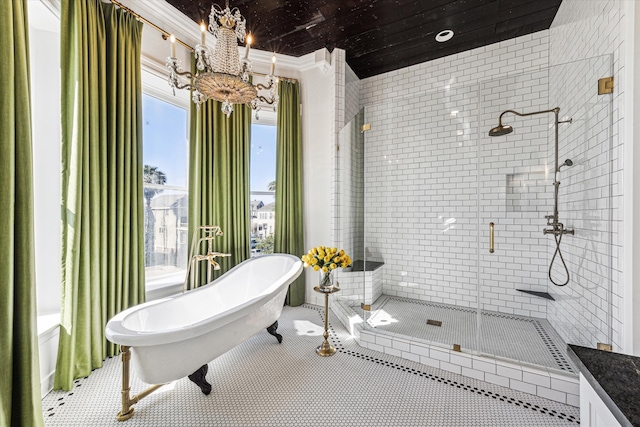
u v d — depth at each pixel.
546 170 2.60
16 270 1.30
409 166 3.35
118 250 2.12
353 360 2.18
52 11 1.79
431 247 3.22
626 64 1.48
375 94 3.69
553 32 2.59
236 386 1.84
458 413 1.59
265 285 2.90
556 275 2.48
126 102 2.16
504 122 2.79
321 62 3.20
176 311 2.13
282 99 3.33
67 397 1.71
